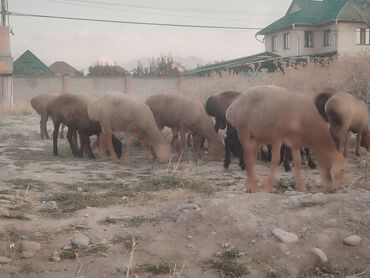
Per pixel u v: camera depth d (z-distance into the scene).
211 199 6.62
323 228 5.44
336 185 7.04
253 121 6.94
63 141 16.31
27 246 5.22
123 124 11.60
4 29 34.62
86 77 37.28
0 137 17.17
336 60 19.45
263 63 39.69
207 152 12.76
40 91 36.59
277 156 7.00
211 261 4.92
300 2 45.56
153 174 9.84
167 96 12.22
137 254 5.11
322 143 6.88
